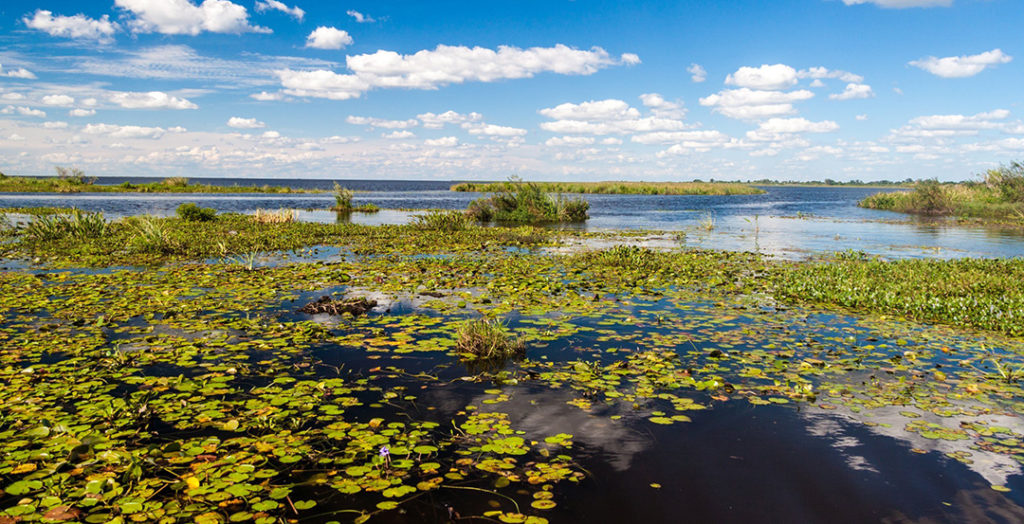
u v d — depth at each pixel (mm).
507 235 18969
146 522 3043
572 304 8312
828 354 6074
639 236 19703
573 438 4098
